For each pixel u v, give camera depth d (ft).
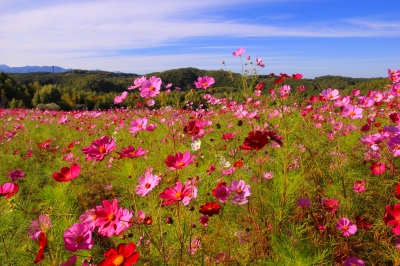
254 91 10.64
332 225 7.20
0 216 6.79
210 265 5.73
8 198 6.56
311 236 6.64
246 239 6.42
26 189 11.65
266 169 8.90
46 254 5.43
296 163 8.80
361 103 12.96
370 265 6.73
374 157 9.66
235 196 5.90
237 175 7.94
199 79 9.55
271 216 6.63
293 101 9.16
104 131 21.89
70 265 4.62
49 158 15.83
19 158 15.74
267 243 6.40
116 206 4.67
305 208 7.59
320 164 9.50
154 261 5.25
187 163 5.61
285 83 11.94
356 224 7.16
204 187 7.48
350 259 5.90
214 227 6.66
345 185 8.22
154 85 8.23
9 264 5.87
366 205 7.93
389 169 8.55
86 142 19.12
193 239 6.05
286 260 5.21
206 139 14.21
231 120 17.54
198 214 6.73
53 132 24.54
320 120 13.17
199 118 13.87
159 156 10.03
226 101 18.19
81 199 9.48
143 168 9.11
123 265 3.80
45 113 43.01
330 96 11.62
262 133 6.10
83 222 5.05
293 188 6.06
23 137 23.44
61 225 6.22
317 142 10.27
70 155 13.55
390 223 4.90
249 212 7.02
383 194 7.96
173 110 8.82
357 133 11.16
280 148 8.20
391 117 8.95
